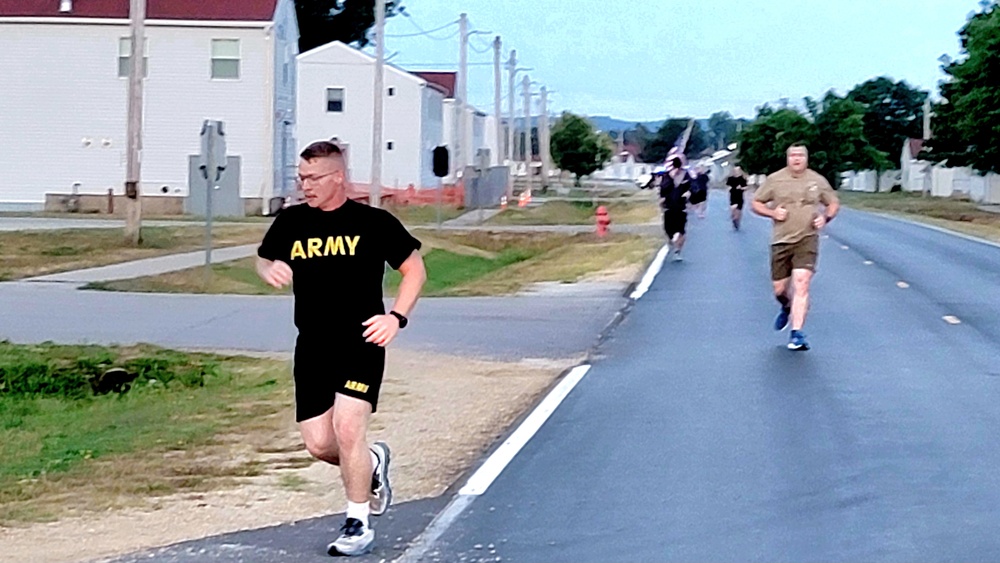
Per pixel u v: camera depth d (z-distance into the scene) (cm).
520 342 1836
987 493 948
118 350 1764
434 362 1645
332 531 843
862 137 12006
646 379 1490
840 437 1152
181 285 2677
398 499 936
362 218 763
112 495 951
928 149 8419
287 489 966
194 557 781
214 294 2555
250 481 993
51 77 5653
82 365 1681
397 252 766
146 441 1170
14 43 5641
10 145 5672
